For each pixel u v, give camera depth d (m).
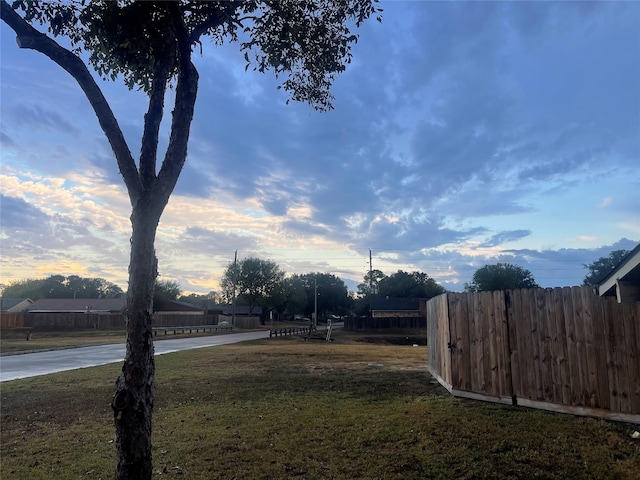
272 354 18.34
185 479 4.75
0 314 46.91
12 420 7.76
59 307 69.06
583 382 6.07
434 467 4.78
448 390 8.40
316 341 33.03
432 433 5.79
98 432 6.77
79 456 5.71
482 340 7.52
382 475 4.67
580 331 6.14
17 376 13.17
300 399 8.41
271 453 5.43
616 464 4.58
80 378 12.22
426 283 94.50
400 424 6.29
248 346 25.05
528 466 4.65
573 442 5.17
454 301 8.16
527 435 5.46
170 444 5.91
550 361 6.47
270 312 89.75
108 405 8.59
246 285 83.50
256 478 4.73
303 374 11.78
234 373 12.29
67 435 6.69
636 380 5.55
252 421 6.90
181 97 4.01
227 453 5.48
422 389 8.87
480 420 6.16
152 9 4.28
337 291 114.94
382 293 93.88
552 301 6.51
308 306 111.44
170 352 20.42
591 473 4.43
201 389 9.85
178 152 3.86
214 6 4.74
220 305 108.62
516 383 6.90
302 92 6.29
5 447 6.23
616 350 5.76
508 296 7.10
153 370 3.49
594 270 51.00
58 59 3.63
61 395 9.78
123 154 3.66
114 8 4.34
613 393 5.75
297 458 5.25
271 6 5.06
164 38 4.32
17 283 107.31
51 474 5.12
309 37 5.51
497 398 7.16
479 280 60.81
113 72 5.19
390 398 8.14
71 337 37.50
